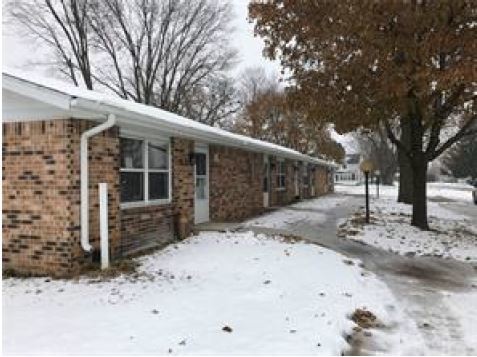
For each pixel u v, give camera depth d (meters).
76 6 30.98
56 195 7.29
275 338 4.75
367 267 9.02
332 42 11.50
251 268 7.90
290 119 43.81
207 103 38.47
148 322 5.12
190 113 37.50
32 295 6.16
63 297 6.06
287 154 21.52
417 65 10.66
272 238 11.06
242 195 16.55
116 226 8.29
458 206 26.08
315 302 6.10
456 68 9.90
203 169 13.41
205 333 4.84
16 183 7.53
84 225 7.39
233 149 15.64
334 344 4.69
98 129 7.36
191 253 9.10
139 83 35.31
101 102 6.96
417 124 14.00
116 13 33.06
